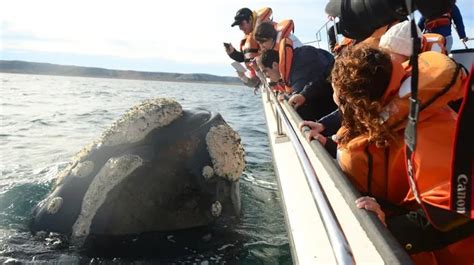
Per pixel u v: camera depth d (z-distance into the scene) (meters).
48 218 3.69
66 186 3.75
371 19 2.63
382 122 1.85
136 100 21.06
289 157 4.64
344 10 2.78
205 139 3.81
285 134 5.52
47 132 9.54
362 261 2.08
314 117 4.63
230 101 22.30
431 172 1.65
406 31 2.48
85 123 11.16
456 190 1.37
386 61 1.82
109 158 3.67
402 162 1.92
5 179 5.41
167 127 3.73
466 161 1.34
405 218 1.94
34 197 4.72
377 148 1.96
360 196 1.78
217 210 3.75
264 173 6.25
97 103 18.17
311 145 2.67
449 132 1.68
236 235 3.76
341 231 1.53
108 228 3.51
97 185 3.57
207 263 3.34
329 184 3.17
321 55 4.57
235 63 9.83
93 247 3.46
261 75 8.00
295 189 3.59
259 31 5.17
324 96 4.55
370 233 1.48
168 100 3.88
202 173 3.68
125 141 3.67
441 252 1.94
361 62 1.83
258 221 4.11
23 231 3.78
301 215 3.04
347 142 2.08
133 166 3.54
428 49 3.05
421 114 1.72
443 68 1.73
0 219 4.05
